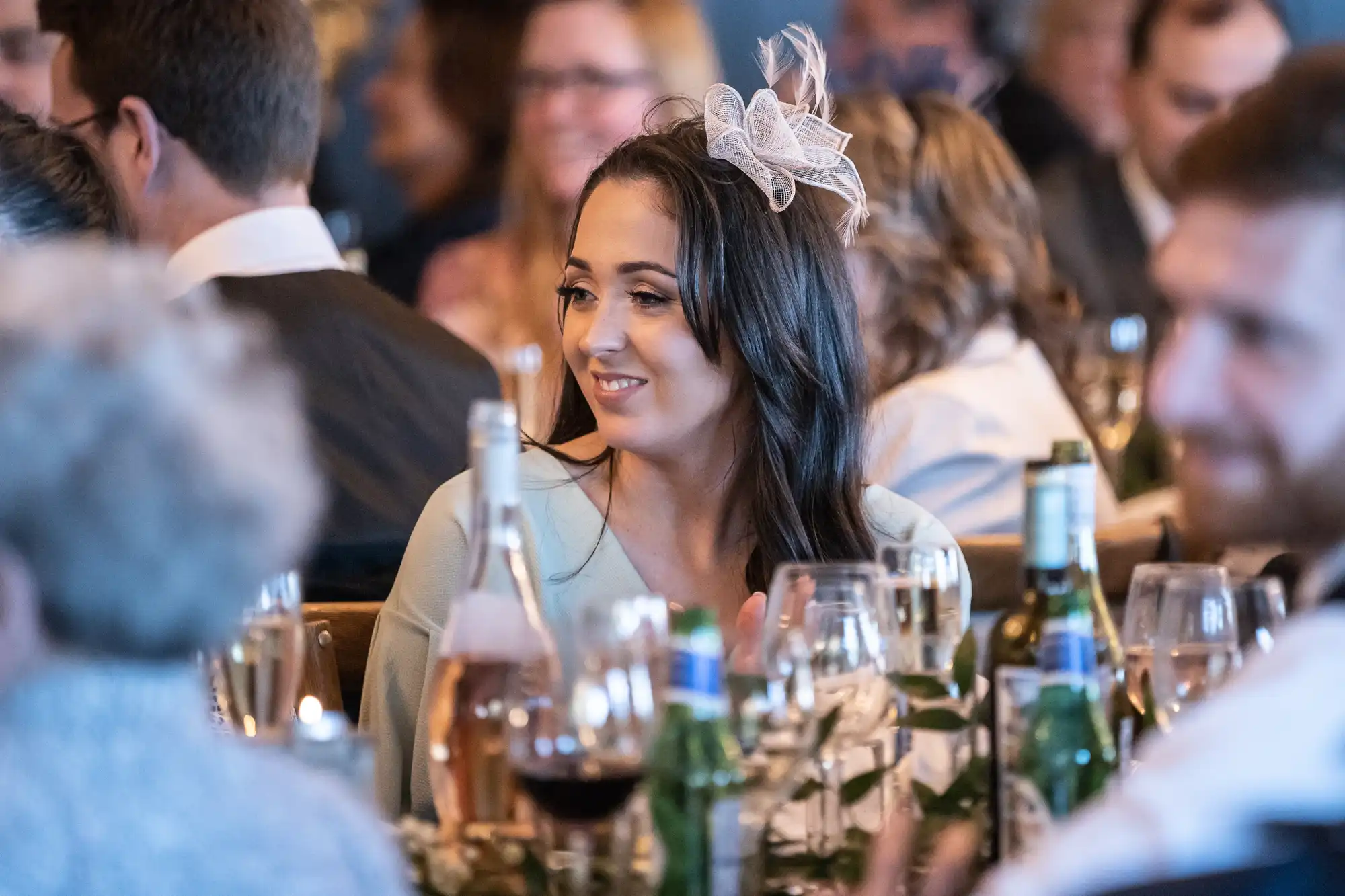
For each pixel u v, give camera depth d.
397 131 14.27
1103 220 14.95
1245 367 3.14
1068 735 4.26
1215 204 3.16
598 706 4.18
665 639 4.28
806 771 4.40
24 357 2.86
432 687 4.48
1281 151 3.09
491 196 14.43
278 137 8.65
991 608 7.83
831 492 6.64
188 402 2.92
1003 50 15.08
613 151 6.56
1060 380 10.71
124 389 2.87
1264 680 3.03
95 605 2.87
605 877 4.12
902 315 10.17
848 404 6.64
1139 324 11.08
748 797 4.27
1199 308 3.18
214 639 3.01
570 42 14.27
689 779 3.97
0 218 6.59
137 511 2.85
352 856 3.14
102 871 2.88
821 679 4.45
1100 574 8.09
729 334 6.38
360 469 8.31
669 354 6.30
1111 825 2.92
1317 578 3.23
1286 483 3.14
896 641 4.58
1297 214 3.07
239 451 2.96
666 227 6.28
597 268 6.36
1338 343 3.07
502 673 4.35
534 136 14.33
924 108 10.53
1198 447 3.24
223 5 8.45
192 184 8.62
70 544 2.84
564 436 6.97
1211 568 4.88
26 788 2.88
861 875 4.26
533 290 14.34
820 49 6.70
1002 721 4.33
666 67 14.53
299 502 3.08
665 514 6.62
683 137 6.49
